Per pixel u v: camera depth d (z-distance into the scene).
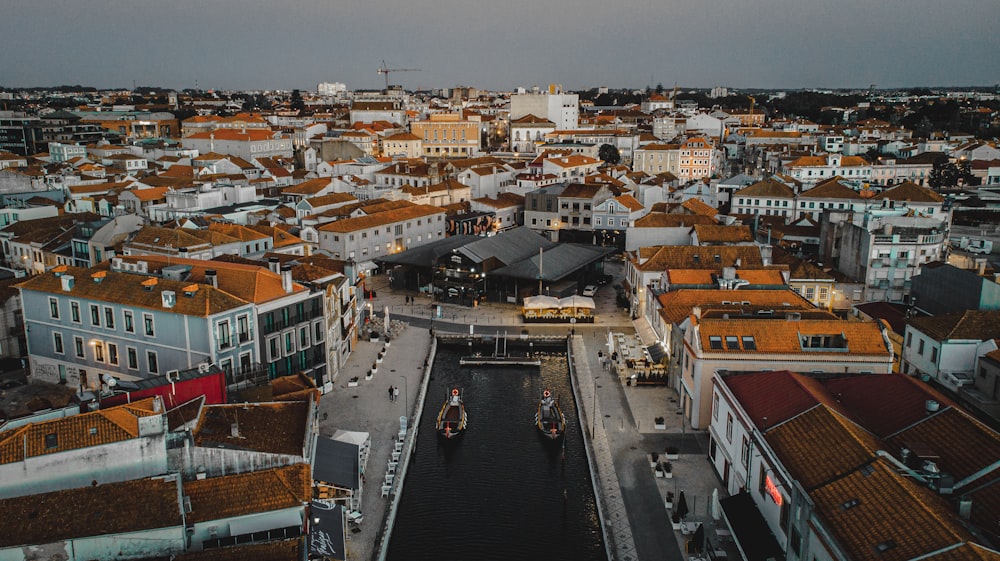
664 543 60.19
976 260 113.00
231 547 46.81
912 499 43.78
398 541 64.12
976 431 53.19
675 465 72.88
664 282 106.62
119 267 87.25
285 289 85.06
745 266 115.31
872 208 129.00
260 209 153.12
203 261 91.88
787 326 77.31
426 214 168.00
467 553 62.66
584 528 66.69
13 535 44.59
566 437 84.56
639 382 94.94
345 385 94.81
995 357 72.00
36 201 162.00
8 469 47.81
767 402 62.62
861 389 66.19
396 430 82.00
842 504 46.69
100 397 58.06
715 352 76.56
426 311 131.25
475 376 104.81
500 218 190.38
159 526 46.47
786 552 51.44
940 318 83.44
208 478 53.06
